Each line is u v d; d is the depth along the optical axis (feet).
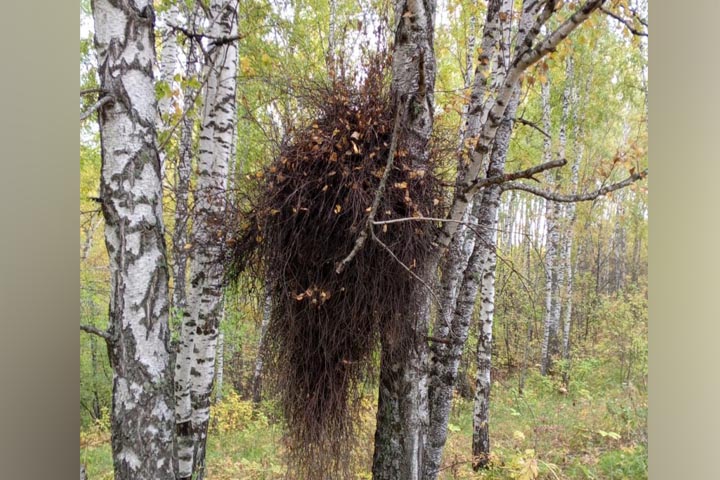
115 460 3.42
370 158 3.45
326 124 3.63
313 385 3.66
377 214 3.39
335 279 3.44
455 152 4.08
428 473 4.82
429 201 3.64
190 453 4.56
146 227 3.42
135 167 3.39
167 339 3.54
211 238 4.17
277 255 3.57
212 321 4.60
